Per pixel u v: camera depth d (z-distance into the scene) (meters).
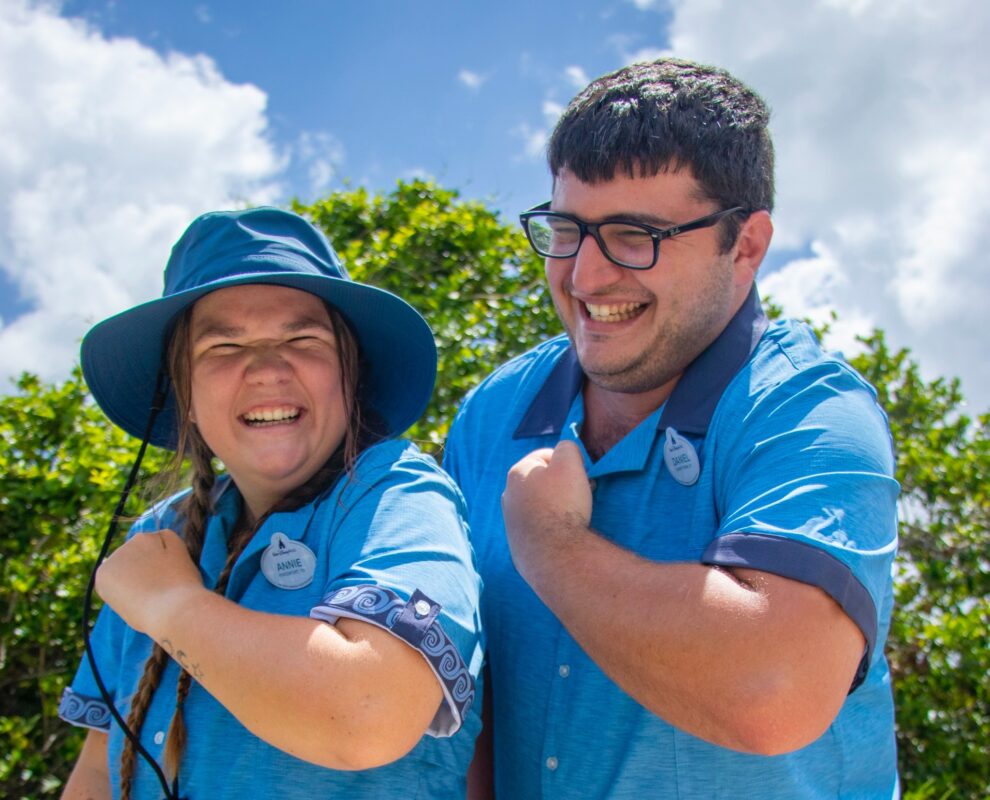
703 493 1.88
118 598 1.81
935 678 4.86
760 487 1.73
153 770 1.83
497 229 5.27
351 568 1.71
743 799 1.77
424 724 1.62
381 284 4.91
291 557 1.83
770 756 1.72
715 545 1.68
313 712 1.56
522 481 1.94
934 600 5.45
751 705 1.54
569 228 1.98
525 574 1.82
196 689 1.80
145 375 2.17
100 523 4.30
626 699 1.84
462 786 1.88
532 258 5.05
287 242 1.97
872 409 1.86
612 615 1.65
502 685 2.02
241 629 1.65
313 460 1.95
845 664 1.59
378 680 1.57
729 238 1.93
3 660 4.22
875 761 1.96
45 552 4.34
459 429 2.41
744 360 1.96
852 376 1.89
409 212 5.40
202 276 1.91
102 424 4.67
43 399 4.55
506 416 2.31
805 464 1.72
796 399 1.82
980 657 4.84
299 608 1.79
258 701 1.58
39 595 4.26
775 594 1.58
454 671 1.66
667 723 1.79
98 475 4.20
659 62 1.97
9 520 4.28
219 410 1.92
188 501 2.12
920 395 6.00
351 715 1.55
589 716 1.87
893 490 1.78
